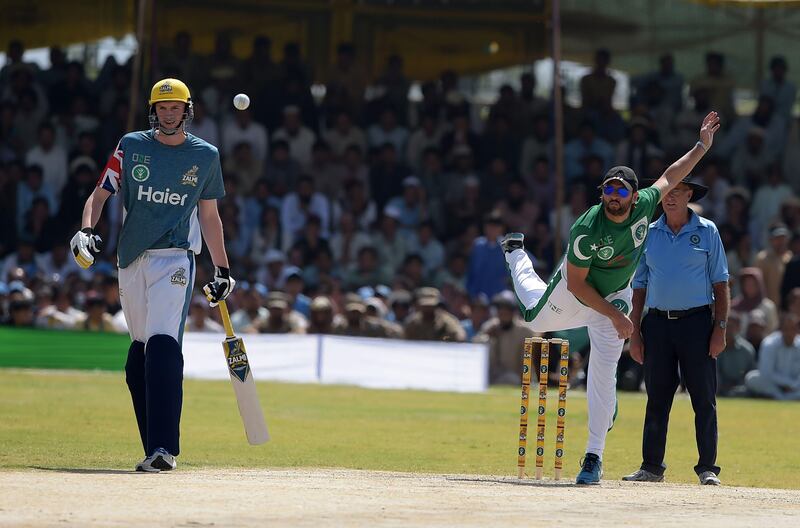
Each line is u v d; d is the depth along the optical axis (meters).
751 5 101.75
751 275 77.75
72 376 69.12
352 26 106.94
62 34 104.62
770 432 51.34
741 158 99.31
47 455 34.78
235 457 36.75
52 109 101.50
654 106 102.06
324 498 25.20
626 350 72.56
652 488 30.98
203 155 31.64
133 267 31.66
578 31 104.56
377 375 72.88
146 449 31.91
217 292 32.38
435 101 102.88
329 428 47.75
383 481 29.88
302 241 88.94
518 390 71.62
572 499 26.66
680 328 35.72
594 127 100.31
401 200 94.62
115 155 31.59
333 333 75.88
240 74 102.19
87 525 20.91
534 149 99.75
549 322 33.91
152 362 30.77
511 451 41.22
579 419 54.00
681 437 48.44
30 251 89.12
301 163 98.62
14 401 53.44
